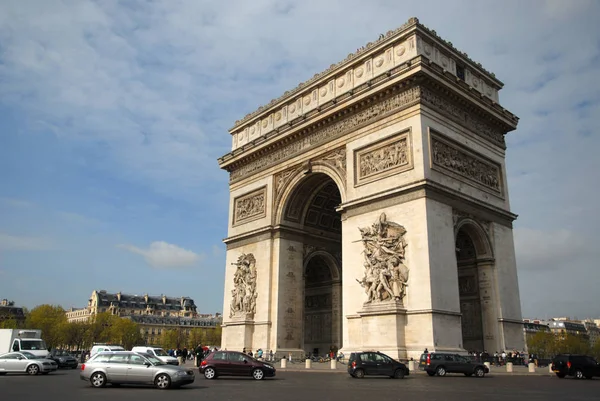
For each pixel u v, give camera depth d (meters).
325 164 73.56
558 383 42.75
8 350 70.50
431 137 61.91
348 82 73.44
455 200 62.66
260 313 77.94
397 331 56.31
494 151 72.50
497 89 77.81
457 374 54.19
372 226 63.06
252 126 90.81
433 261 57.03
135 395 32.75
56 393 34.34
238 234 87.12
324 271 89.31
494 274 66.44
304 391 35.06
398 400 28.92
